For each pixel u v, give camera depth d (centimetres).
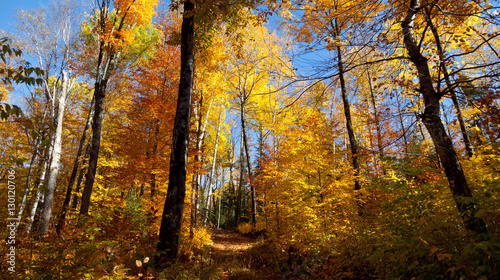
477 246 232
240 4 550
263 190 1055
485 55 772
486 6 392
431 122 359
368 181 734
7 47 251
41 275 294
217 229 2067
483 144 396
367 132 1124
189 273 409
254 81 1435
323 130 859
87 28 1166
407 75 574
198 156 980
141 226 502
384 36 386
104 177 1054
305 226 792
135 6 934
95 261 288
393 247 362
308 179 904
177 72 1086
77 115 1417
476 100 441
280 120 1275
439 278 297
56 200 1112
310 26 536
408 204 373
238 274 721
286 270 777
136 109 1048
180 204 473
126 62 1310
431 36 607
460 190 322
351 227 643
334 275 591
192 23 586
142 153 990
